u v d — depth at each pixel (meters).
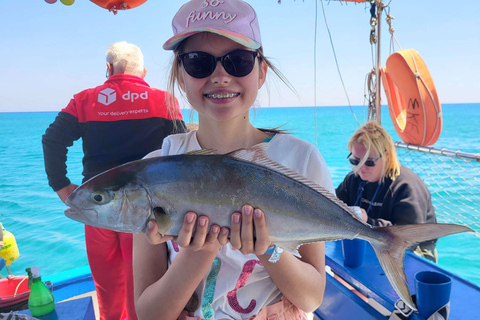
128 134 3.33
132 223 1.33
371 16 4.29
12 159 22.72
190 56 1.43
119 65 3.39
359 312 2.32
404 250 1.44
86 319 2.27
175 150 1.70
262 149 1.38
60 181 3.57
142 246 1.68
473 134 35.72
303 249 1.70
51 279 3.61
